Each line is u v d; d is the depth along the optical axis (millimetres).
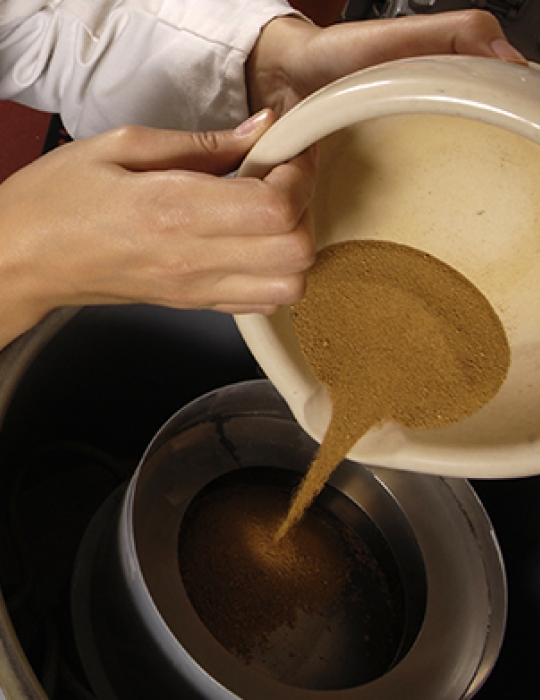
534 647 664
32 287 528
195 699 558
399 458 562
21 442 683
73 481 752
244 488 703
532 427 534
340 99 459
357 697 592
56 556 712
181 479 663
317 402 576
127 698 600
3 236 505
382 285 563
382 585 688
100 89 672
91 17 641
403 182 543
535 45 754
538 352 546
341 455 575
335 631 651
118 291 521
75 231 489
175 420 641
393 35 589
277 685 582
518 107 438
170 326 701
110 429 771
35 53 665
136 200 475
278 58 656
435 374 563
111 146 496
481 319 561
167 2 646
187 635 587
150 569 607
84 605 630
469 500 661
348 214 559
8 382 567
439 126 509
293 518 667
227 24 649
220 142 501
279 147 478
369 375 571
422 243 563
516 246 542
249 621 632
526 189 524
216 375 766
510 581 707
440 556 663
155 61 657
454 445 552
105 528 661
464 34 563
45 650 616
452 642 621
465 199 541
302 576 666
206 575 639
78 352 661
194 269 487
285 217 459
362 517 709
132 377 730
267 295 494
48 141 983
